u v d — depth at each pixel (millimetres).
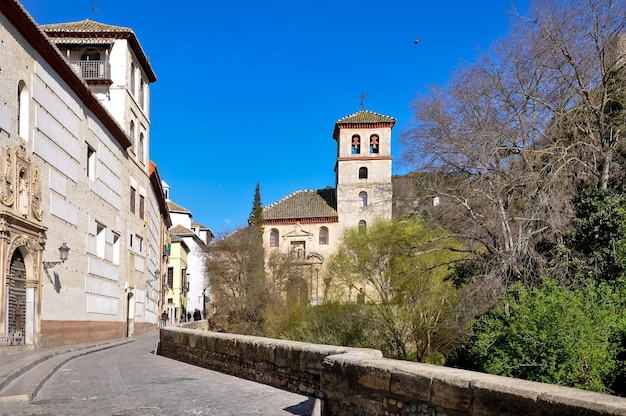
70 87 23344
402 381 5512
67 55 33219
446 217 19734
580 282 13688
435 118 19812
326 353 8641
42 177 20375
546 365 9711
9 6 17266
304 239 62094
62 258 20859
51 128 21266
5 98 17453
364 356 6688
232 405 8422
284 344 9883
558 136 17141
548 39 17125
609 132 16391
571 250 14625
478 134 18109
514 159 17750
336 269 28547
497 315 13508
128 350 22109
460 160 19141
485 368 11367
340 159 62656
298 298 38625
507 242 16781
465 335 16578
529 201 16062
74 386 11125
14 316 18422
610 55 16844
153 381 11461
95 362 16562
